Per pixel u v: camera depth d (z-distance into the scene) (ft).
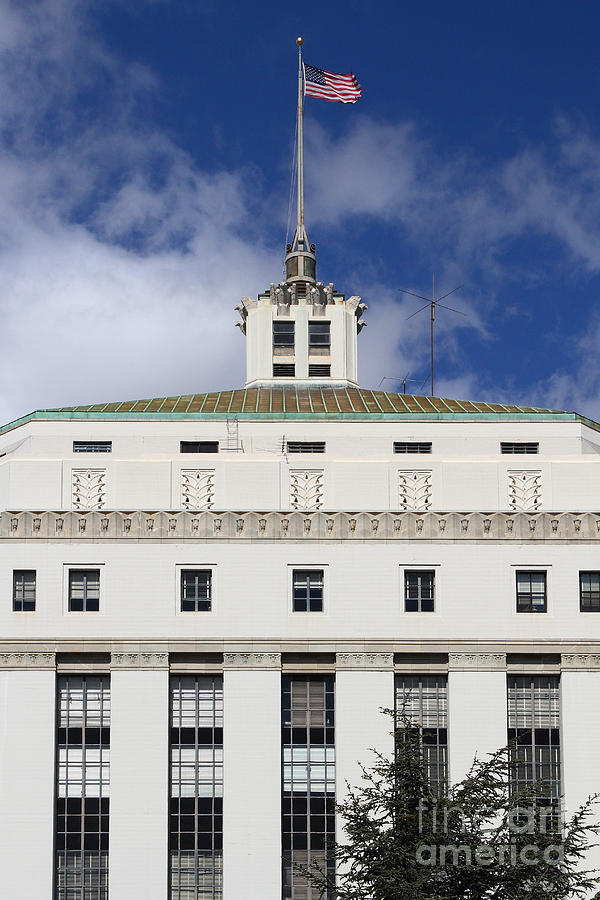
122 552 257.55
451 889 199.31
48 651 253.24
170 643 254.06
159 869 245.65
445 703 255.29
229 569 257.34
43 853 245.65
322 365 321.93
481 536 259.60
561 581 258.16
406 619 256.11
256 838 247.09
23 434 280.31
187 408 288.10
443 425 279.69
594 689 254.47
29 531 257.96
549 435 280.10
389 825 227.61
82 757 251.60
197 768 251.80
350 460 269.64
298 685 255.70
